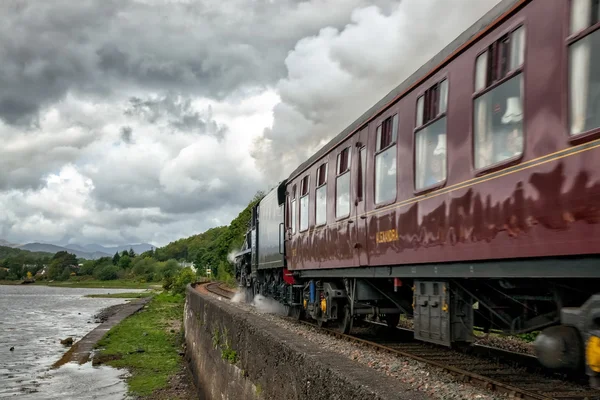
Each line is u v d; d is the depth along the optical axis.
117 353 25.56
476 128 6.58
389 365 7.45
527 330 6.71
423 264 8.06
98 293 116.19
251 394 8.43
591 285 5.62
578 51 4.97
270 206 19.28
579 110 4.91
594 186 4.68
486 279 7.37
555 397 5.77
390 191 9.03
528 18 5.68
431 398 4.35
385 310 11.16
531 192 5.49
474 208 6.52
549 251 5.22
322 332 12.74
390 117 9.16
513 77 5.89
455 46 7.14
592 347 4.47
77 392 18.88
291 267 15.63
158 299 62.78
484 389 6.25
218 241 64.31
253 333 8.52
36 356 27.92
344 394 4.98
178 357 24.31
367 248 9.93
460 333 7.66
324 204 12.55
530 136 5.53
